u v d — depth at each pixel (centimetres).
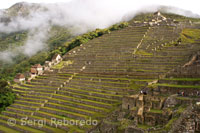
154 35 10475
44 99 7944
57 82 8869
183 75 5772
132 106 5200
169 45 8900
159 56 7950
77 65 10075
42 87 8962
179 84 5519
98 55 10306
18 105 8106
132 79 6988
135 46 9812
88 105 6538
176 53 7750
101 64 9131
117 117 5138
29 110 7594
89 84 7706
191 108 3616
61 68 10244
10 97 8544
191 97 4575
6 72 14875
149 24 12294
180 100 4409
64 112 6600
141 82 6512
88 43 12581
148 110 4600
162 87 5378
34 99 8156
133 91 6156
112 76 7675
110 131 4881
